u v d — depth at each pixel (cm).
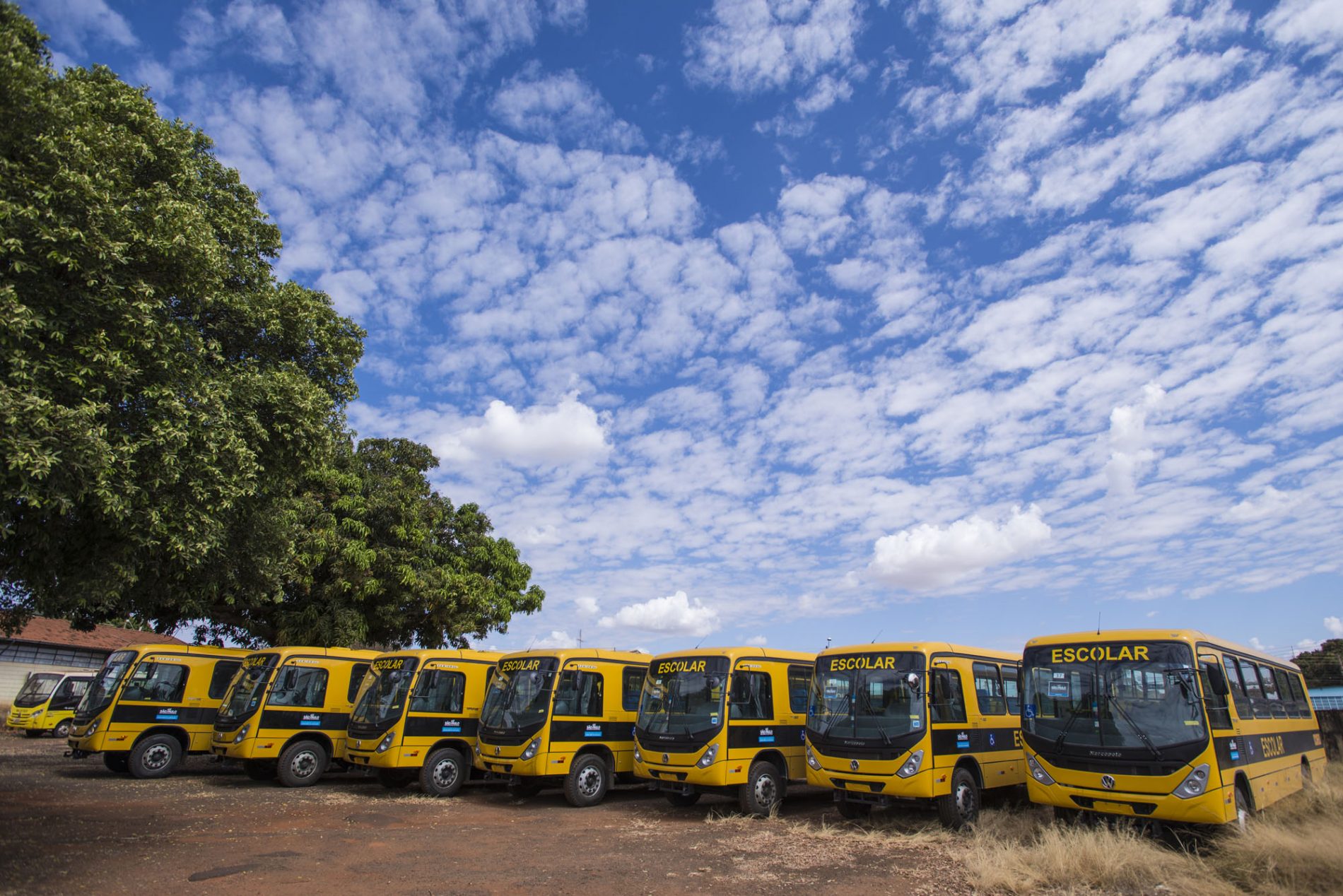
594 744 1535
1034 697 1129
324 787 1722
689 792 1437
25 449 777
